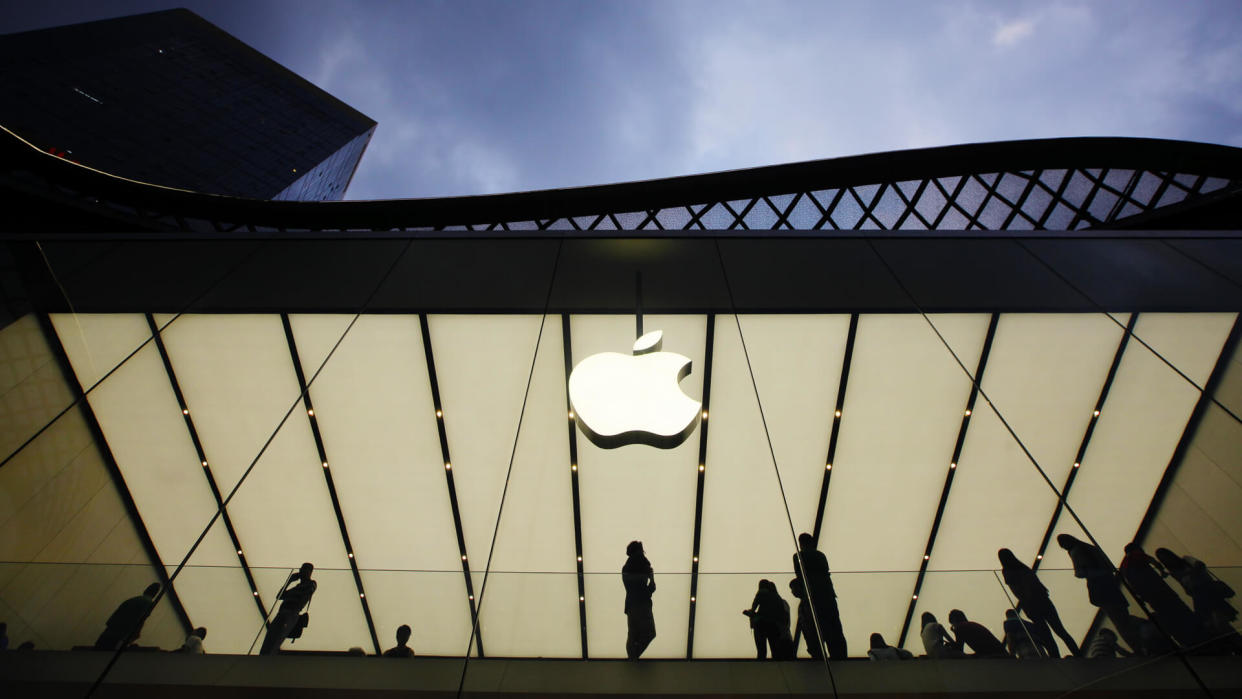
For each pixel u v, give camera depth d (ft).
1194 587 9.77
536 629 8.94
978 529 12.12
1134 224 24.94
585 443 13.62
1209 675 8.23
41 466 11.93
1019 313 16.51
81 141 107.14
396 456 13.38
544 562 11.43
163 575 9.52
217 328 15.85
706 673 8.39
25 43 113.39
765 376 15.05
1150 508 12.00
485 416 14.21
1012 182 27.91
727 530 11.98
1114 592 9.73
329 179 159.43
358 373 15.02
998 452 13.51
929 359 15.43
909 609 9.44
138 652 8.27
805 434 13.88
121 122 116.26
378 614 9.07
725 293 17.39
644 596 9.54
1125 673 8.33
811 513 12.44
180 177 116.67
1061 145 28.19
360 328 16.10
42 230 25.44
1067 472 12.99
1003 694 8.14
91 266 17.71
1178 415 13.78
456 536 12.00
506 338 15.98
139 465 12.50
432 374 15.10
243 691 7.84
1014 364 15.24
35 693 7.62
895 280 18.01
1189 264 18.37
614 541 11.80
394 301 17.04
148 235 19.79
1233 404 13.85
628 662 8.54
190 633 8.57
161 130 122.52
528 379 15.05
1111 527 11.78
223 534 11.45
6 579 9.07
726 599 9.56
